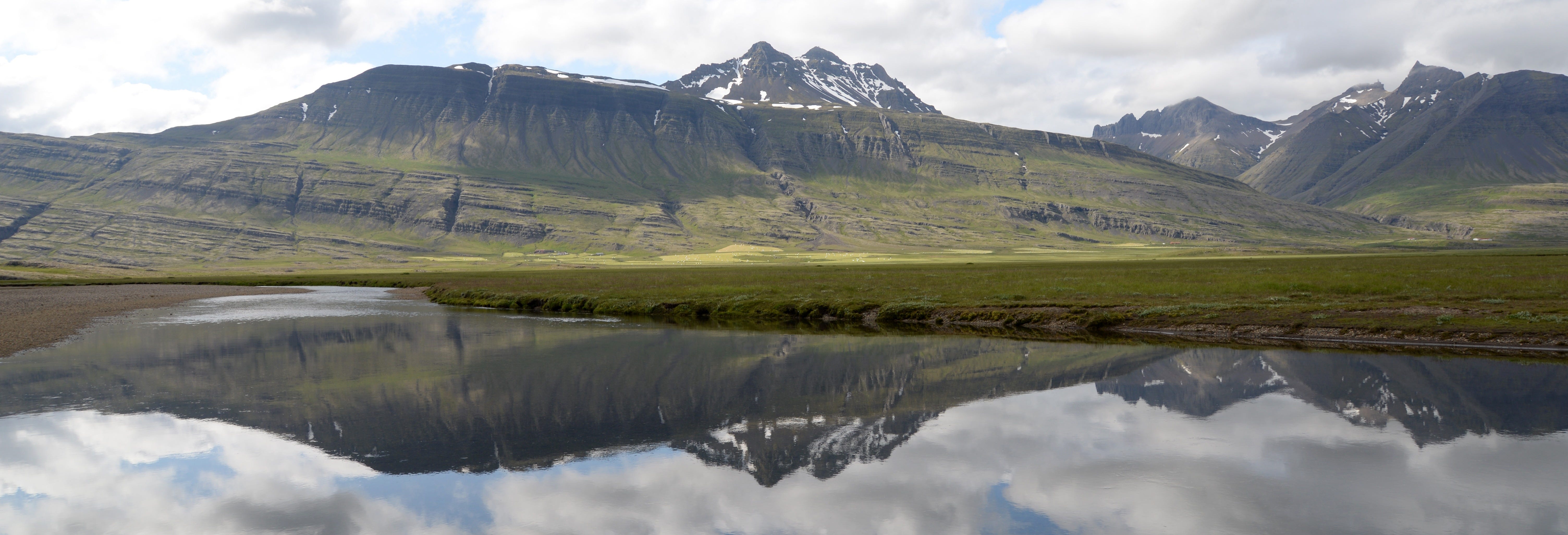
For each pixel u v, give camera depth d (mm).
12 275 150375
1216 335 38188
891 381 26500
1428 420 19734
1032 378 26734
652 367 29719
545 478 15750
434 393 24547
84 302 72312
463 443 18438
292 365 30469
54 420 20766
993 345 36031
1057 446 17859
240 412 21703
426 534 12688
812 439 18703
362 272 188375
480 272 160625
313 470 16281
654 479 15648
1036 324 44500
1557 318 34250
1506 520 12570
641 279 97250
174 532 12766
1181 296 52281
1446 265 88875
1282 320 38969
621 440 18734
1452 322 35406
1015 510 13555
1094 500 14016
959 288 65375
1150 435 18672
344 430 19672
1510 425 19000
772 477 15781
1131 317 42594
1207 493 14352
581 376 27766
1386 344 33875
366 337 40938
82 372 28953
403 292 94000
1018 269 108875
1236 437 18312
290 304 69812
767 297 60969
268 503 14258
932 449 17734
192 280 135000
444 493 14859
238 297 82938
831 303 54125
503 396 23969
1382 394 23078
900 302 53344
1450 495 13945
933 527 12844
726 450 17812
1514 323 34156
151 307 65625
